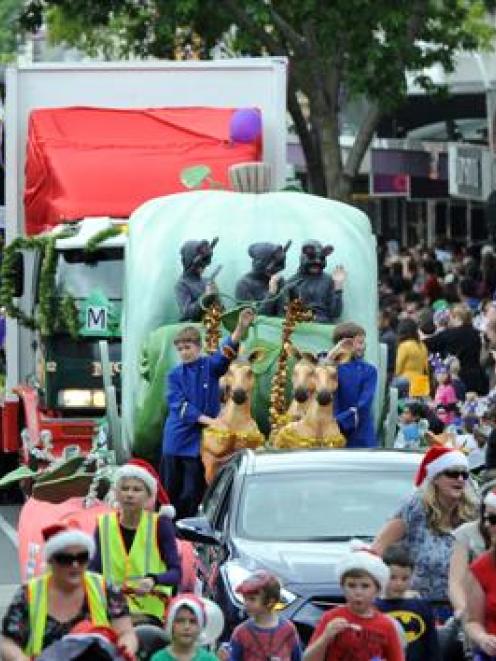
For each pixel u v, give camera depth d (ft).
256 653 84.17
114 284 153.89
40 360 160.15
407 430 140.87
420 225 338.13
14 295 162.20
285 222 135.95
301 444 120.98
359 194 326.03
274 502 101.86
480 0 270.46
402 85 244.22
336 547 98.32
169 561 88.89
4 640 73.56
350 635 79.92
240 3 244.63
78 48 291.79
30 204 163.12
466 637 85.25
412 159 278.46
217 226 135.54
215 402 125.80
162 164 159.84
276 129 165.78
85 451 155.12
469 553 86.33
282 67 166.09
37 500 106.83
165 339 130.00
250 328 128.47
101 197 159.02
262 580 84.07
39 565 99.30
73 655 66.23
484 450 129.90
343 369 124.88
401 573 84.79
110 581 83.41
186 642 77.51
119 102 167.02
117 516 89.30
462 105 304.09
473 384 178.40
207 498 109.70
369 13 240.73
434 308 215.72
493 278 234.58
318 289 132.26
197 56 257.14
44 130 163.02
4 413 172.04
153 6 257.96
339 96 266.98
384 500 101.65
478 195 252.83
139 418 131.54
